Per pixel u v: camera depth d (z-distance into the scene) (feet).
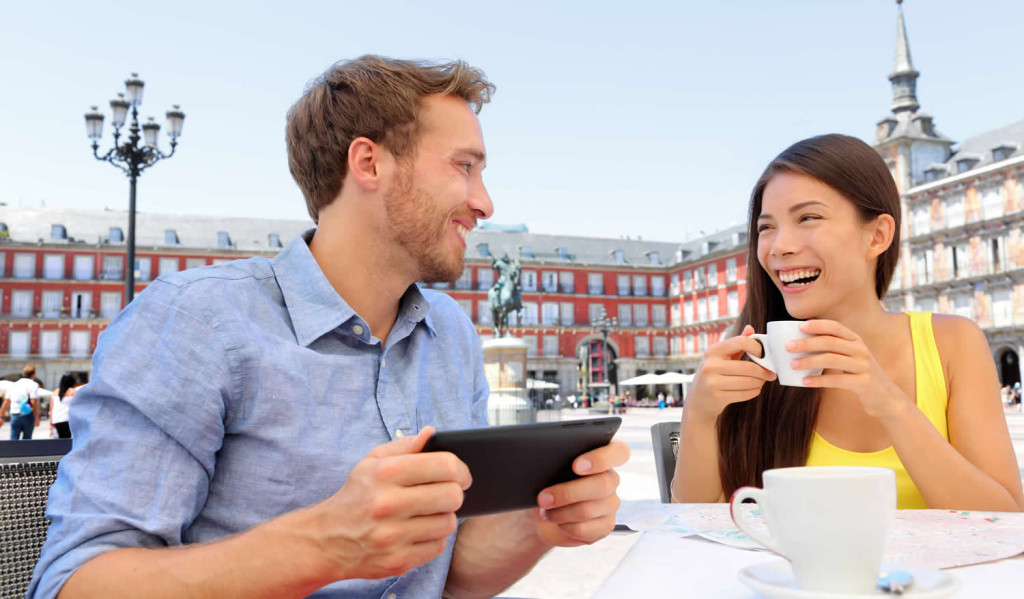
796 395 5.41
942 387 5.40
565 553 12.05
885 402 4.30
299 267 3.91
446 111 3.94
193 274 3.66
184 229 156.04
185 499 3.22
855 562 2.29
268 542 2.66
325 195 4.00
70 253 143.74
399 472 2.42
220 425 3.38
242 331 3.49
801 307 5.46
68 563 2.87
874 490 2.28
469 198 4.01
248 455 3.45
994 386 5.39
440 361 4.35
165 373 3.28
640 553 3.19
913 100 133.69
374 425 3.71
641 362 168.55
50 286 142.41
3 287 140.56
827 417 5.43
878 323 5.55
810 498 2.29
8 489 3.69
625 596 2.52
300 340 3.68
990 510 4.40
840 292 5.36
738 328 6.37
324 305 3.80
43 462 3.83
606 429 2.99
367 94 3.84
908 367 5.54
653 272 172.35
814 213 5.26
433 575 3.83
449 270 4.03
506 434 2.61
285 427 3.47
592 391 164.76
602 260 176.65
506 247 170.71
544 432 2.73
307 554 2.59
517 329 159.74
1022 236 111.45
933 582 2.32
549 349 162.40
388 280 4.00
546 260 164.35
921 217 127.65
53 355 141.18
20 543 3.67
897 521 3.76
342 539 2.52
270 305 3.76
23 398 37.76
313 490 3.46
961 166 124.06
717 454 5.33
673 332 170.50
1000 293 114.83
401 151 3.85
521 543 3.83
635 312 169.48
